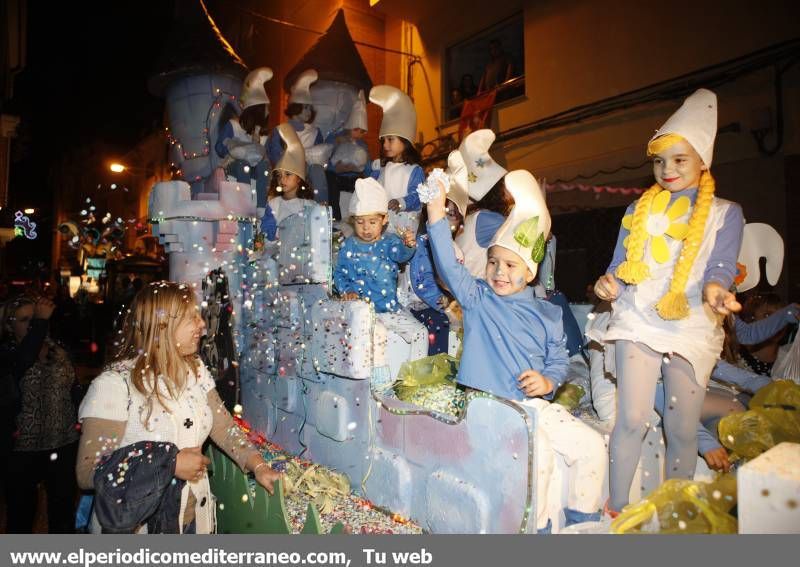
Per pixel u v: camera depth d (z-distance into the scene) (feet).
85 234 29.99
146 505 6.76
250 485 10.70
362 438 10.74
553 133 35.04
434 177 9.02
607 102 31.71
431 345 12.64
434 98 44.11
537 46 35.94
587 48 32.96
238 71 22.11
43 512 15.48
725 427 8.19
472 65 42.16
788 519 4.80
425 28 44.52
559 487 8.21
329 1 48.32
